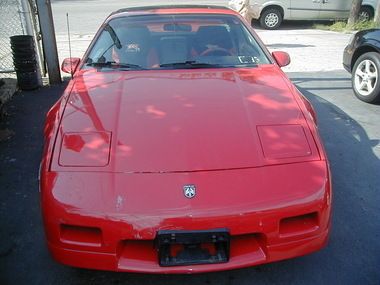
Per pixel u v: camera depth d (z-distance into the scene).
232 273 2.64
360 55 5.84
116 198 2.20
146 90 3.03
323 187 2.32
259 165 2.36
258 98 2.93
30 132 4.72
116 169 2.32
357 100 5.86
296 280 2.58
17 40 5.86
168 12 3.96
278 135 2.57
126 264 2.22
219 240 2.17
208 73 3.32
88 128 2.61
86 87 3.12
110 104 2.85
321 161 2.44
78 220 2.18
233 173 2.31
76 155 2.42
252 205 2.19
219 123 2.63
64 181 2.29
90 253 2.22
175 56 3.52
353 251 2.83
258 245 2.28
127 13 3.99
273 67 3.51
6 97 5.71
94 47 3.68
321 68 7.61
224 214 2.16
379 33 5.53
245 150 2.44
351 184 3.66
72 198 2.22
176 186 2.23
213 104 2.83
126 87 3.08
